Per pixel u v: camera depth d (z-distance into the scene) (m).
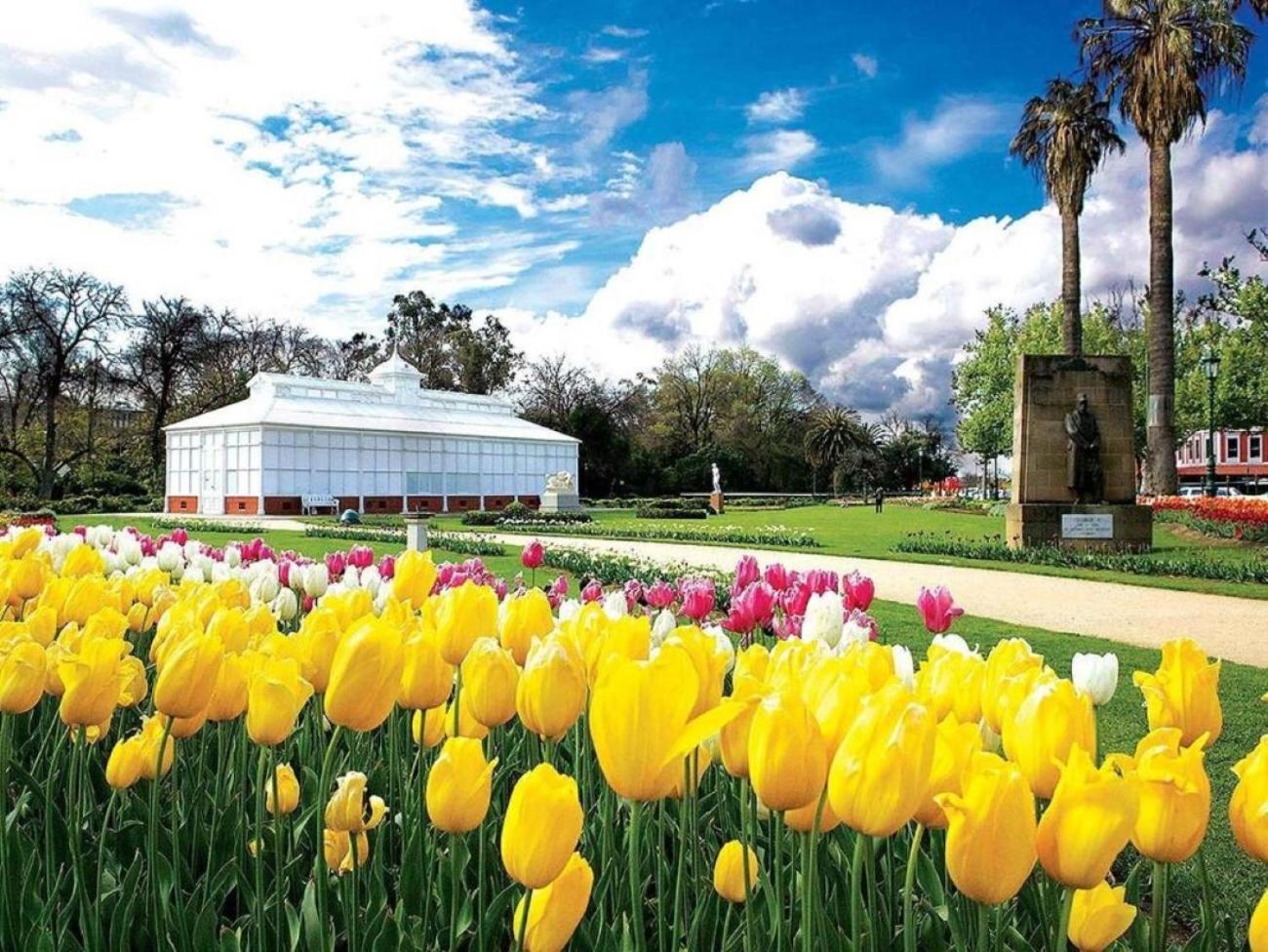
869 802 1.24
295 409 50.34
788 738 1.30
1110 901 1.44
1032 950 1.89
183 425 49.25
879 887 2.24
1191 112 28.31
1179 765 1.42
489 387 85.06
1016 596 14.14
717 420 83.56
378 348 86.81
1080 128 34.91
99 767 3.01
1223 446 78.31
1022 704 1.49
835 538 28.06
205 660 1.88
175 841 2.13
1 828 2.04
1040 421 21.19
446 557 19.86
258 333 69.88
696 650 1.75
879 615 11.63
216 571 4.91
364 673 1.72
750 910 1.64
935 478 103.44
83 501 49.59
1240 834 1.45
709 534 28.44
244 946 2.15
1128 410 21.20
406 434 52.44
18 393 52.62
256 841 2.01
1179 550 21.19
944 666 1.98
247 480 47.38
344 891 2.14
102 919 2.28
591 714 1.35
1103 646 9.62
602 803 2.21
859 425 89.44
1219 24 27.31
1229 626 11.30
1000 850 1.19
